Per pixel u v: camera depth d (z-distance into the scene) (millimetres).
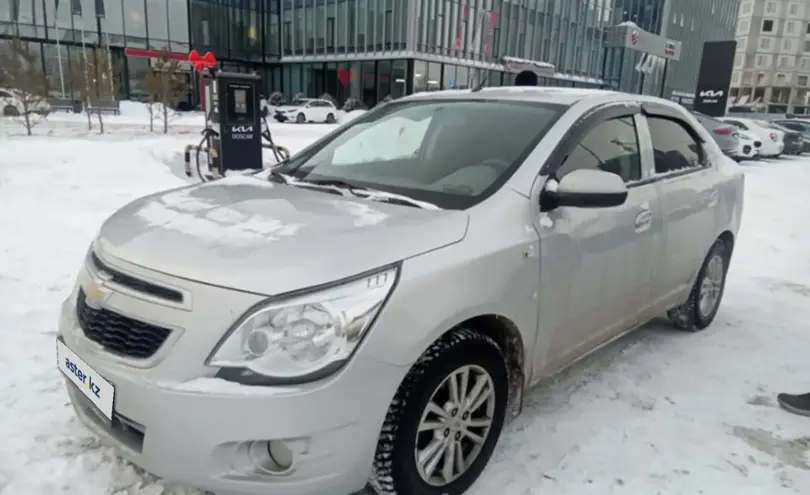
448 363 2242
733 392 3459
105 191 8367
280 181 3150
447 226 2365
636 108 3521
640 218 3270
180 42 38656
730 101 103062
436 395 2320
